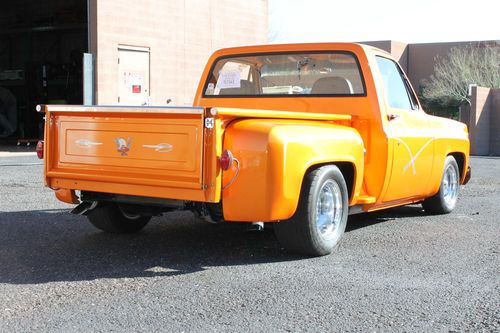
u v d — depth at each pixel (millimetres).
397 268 4969
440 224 7039
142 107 4719
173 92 18641
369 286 4449
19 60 25266
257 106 6535
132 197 5152
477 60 39469
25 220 6750
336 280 4586
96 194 5395
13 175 10875
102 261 5059
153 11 17781
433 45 43469
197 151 4531
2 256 5176
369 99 5961
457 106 39125
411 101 6914
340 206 5410
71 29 22953
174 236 6105
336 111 6113
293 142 4734
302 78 6480
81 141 5129
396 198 6387
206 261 5105
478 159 19062
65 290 4266
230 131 4609
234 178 4590
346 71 6180
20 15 24234
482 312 3934
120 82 16969
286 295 4211
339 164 5551
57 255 5238
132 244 5711
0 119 22047
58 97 23750
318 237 5137
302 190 5023
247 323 3670
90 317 3742
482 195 9719
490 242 6043
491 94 23922
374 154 5918
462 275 4793
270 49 6512
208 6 19594
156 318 3734
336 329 3602
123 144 4887
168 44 18344
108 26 16516
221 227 6605
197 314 3814
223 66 6844
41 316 3752
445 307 4020
